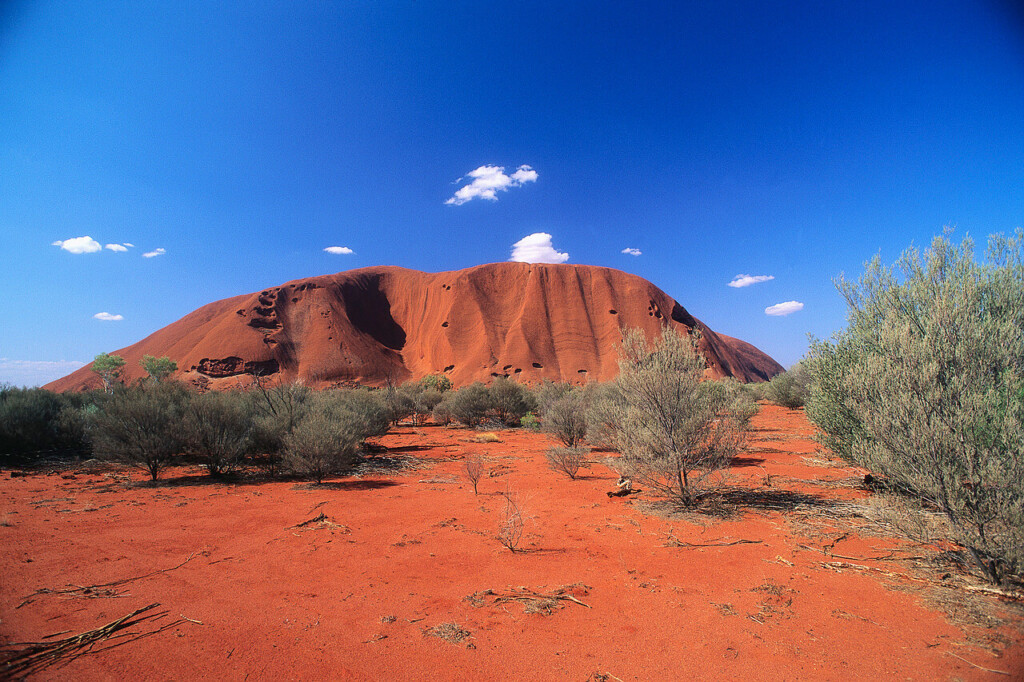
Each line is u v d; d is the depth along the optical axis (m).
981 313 5.53
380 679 3.10
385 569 5.14
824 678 3.09
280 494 9.27
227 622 3.88
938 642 3.50
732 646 3.51
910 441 4.95
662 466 7.71
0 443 12.95
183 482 10.64
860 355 7.79
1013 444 4.29
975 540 4.51
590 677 3.13
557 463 11.30
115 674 3.10
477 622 3.91
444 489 9.70
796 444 14.95
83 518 7.28
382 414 18.34
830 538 5.95
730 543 5.89
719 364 113.50
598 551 5.70
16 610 4.03
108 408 10.84
